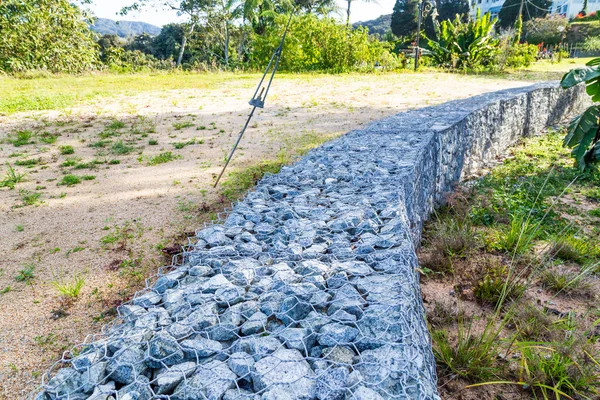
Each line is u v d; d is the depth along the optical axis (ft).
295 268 7.52
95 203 14.58
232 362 5.30
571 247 13.56
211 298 6.66
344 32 66.95
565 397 7.79
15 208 14.15
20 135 22.99
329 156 14.58
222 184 16.14
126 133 24.27
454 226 14.60
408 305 6.13
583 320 10.23
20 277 10.09
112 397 4.96
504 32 80.38
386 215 9.36
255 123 26.73
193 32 119.14
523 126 30.86
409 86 44.86
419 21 71.56
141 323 6.20
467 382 7.92
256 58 72.69
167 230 12.51
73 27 66.59
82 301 9.23
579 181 21.18
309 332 5.82
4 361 7.47
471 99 27.14
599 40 103.60
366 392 4.62
